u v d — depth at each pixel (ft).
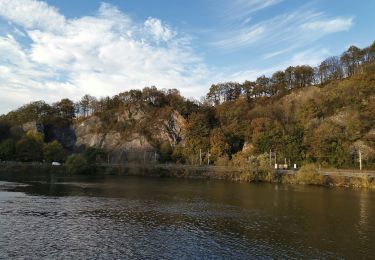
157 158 620.90
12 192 278.26
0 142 631.97
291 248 142.10
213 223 183.73
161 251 134.10
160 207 226.99
